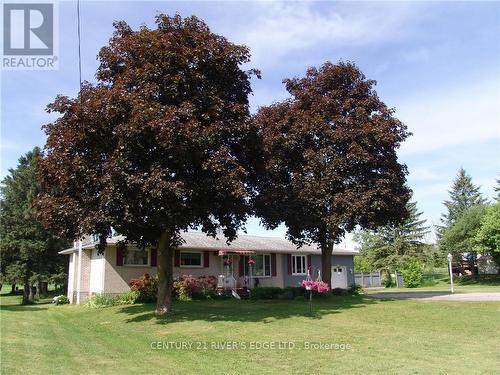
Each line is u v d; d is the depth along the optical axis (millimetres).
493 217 40375
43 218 15312
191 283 25094
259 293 24484
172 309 18562
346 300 21266
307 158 20859
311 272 34875
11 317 19344
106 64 16453
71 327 16031
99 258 26188
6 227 35094
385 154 21375
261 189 19891
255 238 35125
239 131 15867
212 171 14781
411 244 54219
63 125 15078
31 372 8352
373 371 8422
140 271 25984
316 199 20828
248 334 12586
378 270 52656
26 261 34688
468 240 45469
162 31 15805
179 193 13531
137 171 14133
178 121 13891
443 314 15516
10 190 36062
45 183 16281
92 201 14867
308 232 22969
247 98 17469
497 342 11055
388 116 21906
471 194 68250
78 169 14523
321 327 13562
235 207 15883
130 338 12789
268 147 21234
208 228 17641
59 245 35625
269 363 9250
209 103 15398
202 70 15734
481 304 17609
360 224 21234
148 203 13914
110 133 14781
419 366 8750
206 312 17438
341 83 22391
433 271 59656
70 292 30703
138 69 15008
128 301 23359
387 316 15539
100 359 9812
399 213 21938
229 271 29688
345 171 20812
